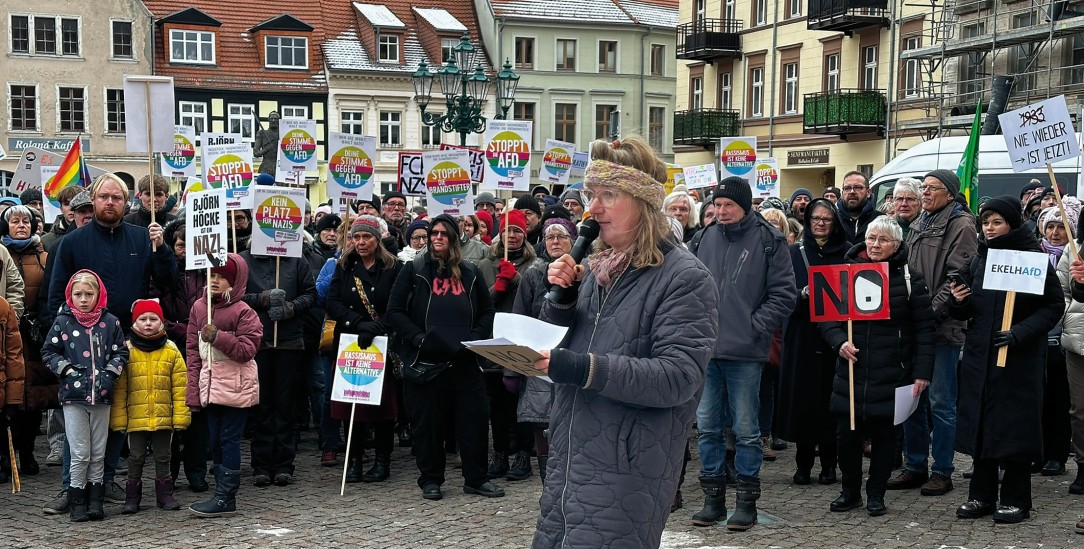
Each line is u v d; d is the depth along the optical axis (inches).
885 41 1274.6
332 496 324.5
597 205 147.3
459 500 318.7
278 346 336.2
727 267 277.7
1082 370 305.1
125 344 296.4
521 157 441.1
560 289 153.6
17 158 1720.0
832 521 287.6
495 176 442.3
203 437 328.8
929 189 330.0
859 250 304.8
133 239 314.5
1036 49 1039.6
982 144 605.9
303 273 349.1
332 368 364.5
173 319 341.1
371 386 329.4
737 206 277.6
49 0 1728.6
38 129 1738.4
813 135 1396.4
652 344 144.9
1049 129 286.0
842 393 295.6
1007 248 273.6
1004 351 273.1
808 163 1408.7
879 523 285.0
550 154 526.6
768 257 276.7
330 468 366.6
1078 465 315.3
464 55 852.6
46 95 1737.2
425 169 416.8
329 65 1852.9
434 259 322.0
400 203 493.4
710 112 1535.4
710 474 285.0
